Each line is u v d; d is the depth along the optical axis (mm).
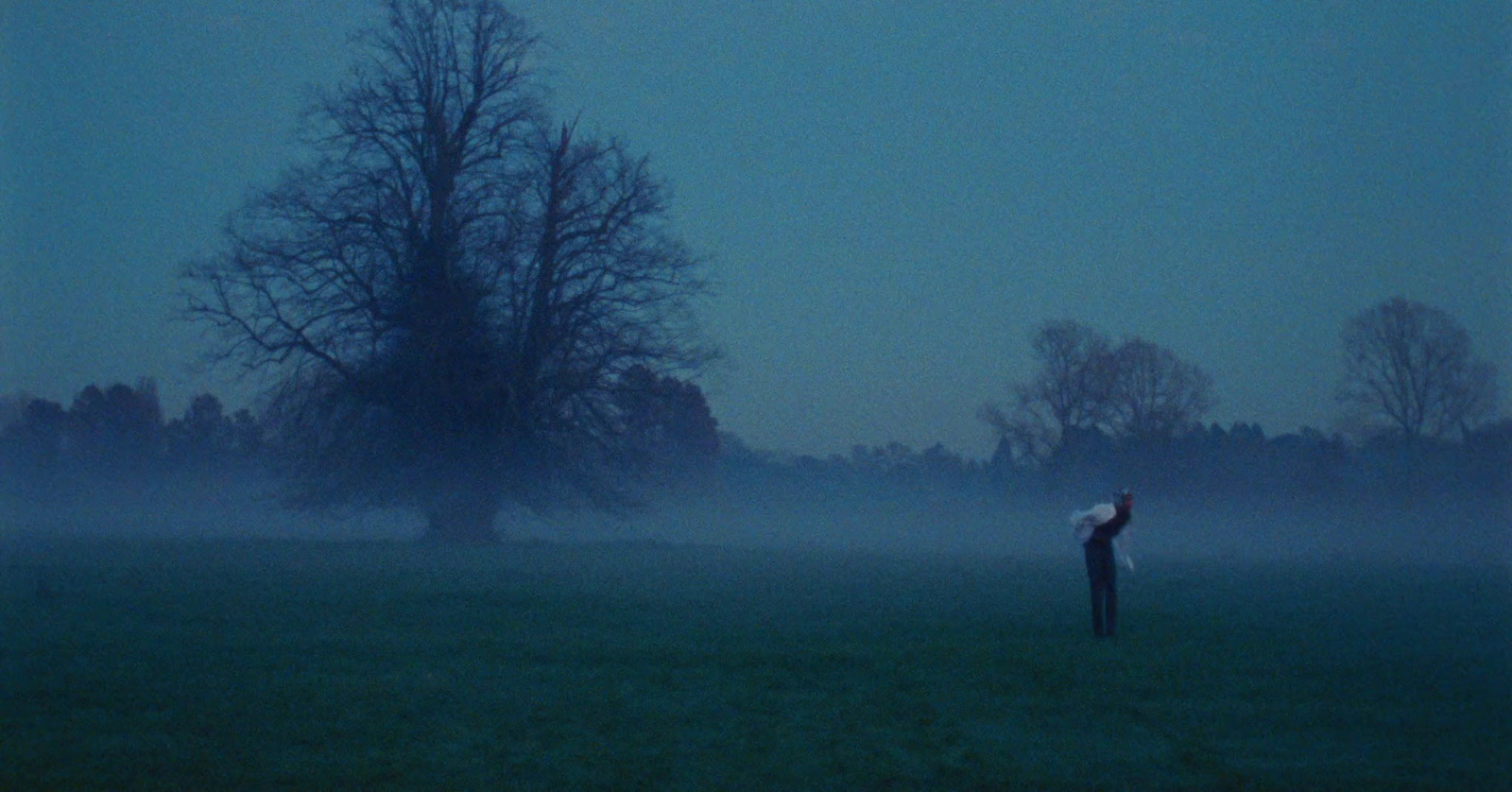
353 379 42938
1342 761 9945
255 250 42906
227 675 12906
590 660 14117
